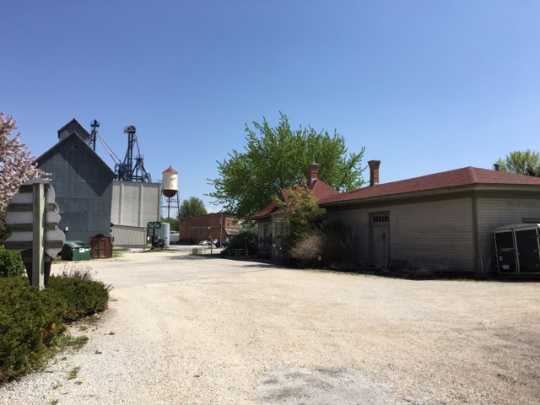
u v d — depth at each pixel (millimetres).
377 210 19703
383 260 19328
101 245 31594
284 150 34906
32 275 7137
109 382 4754
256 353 5848
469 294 10461
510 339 6141
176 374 5027
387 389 4449
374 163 27078
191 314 8664
